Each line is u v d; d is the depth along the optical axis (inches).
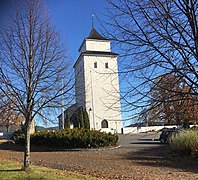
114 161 624.7
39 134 1083.3
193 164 570.3
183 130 723.4
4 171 428.1
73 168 519.2
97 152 856.9
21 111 426.6
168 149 842.8
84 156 740.0
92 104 1550.2
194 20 184.7
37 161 629.9
